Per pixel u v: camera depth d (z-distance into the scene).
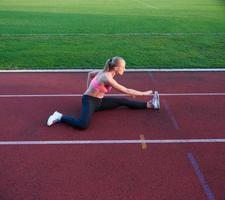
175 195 5.05
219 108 8.14
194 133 6.93
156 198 4.98
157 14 21.78
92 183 5.30
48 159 5.93
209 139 6.70
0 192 5.07
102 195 5.03
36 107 8.11
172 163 5.86
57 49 13.46
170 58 12.37
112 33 16.28
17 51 13.11
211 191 5.15
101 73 7.35
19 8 23.50
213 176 5.51
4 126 7.14
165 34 16.14
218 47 13.91
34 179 5.38
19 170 5.61
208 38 15.40
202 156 6.09
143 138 6.70
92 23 18.58
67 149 6.26
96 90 7.29
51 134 6.80
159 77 10.37
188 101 8.53
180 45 14.19
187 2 27.70
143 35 15.91
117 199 4.95
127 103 7.79
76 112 7.89
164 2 27.72
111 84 7.24
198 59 12.27
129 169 5.67
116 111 7.82
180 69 11.10
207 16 21.11
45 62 11.81
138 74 10.63
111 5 25.62
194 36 15.77
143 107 7.89
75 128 7.00
